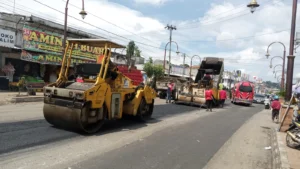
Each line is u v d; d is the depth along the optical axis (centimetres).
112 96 931
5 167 507
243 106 2961
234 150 786
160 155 672
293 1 1244
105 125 1009
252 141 936
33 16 2105
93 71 909
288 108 1117
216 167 615
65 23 1728
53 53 2169
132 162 598
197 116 1524
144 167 573
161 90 2781
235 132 1090
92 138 788
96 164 565
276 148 834
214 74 2506
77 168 532
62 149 650
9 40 1831
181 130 1034
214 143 856
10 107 1255
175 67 5619
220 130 1108
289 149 812
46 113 857
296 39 1675
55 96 855
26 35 1952
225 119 1503
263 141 952
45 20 2189
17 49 1978
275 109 1544
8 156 567
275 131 1149
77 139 760
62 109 819
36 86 1911
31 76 2167
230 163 655
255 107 2953
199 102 2120
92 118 844
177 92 2258
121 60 3547
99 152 653
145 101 1185
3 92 1759
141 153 675
